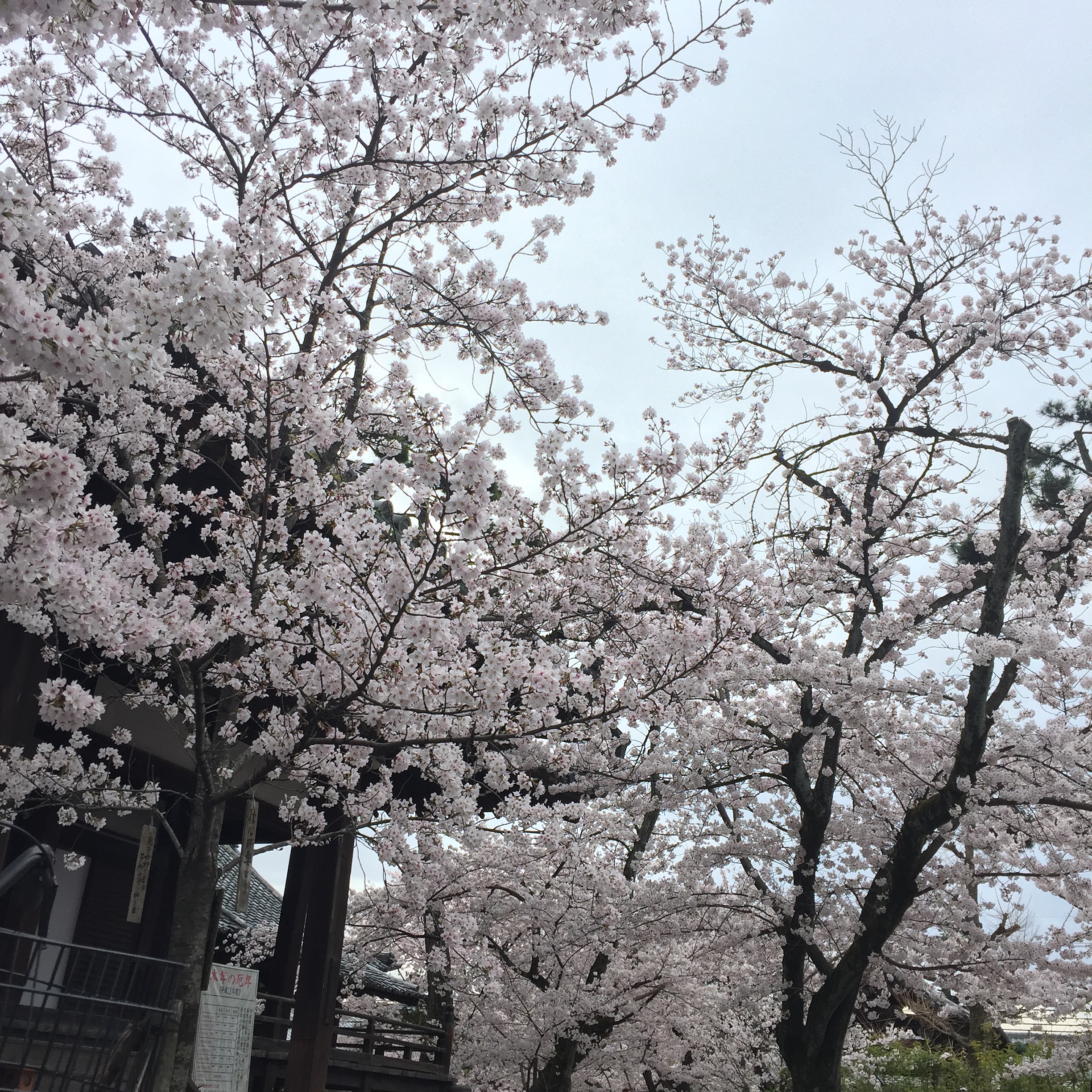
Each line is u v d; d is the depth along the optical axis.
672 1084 14.46
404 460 6.56
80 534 3.71
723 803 10.41
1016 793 8.73
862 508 10.19
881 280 10.62
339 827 8.22
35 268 3.63
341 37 6.16
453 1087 10.50
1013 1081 13.80
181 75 6.48
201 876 4.98
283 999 8.48
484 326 7.05
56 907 8.77
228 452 7.07
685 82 6.07
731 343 10.83
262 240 5.11
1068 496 10.06
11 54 6.43
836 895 10.12
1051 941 10.34
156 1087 4.21
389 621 4.68
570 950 10.85
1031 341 10.13
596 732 6.66
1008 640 8.47
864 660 9.88
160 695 5.89
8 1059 2.70
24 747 5.52
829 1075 9.27
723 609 7.30
